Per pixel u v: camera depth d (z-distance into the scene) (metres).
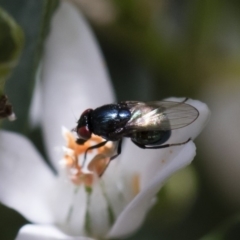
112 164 0.10
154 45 0.10
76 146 0.10
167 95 0.11
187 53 0.11
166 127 0.09
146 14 0.10
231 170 0.11
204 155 0.11
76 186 0.10
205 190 0.11
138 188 0.10
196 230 0.11
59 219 0.10
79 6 0.10
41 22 0.09
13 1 0.10
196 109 0.09
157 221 0.10
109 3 0.10
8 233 0.10
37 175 0.10
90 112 0.10
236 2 0.11
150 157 0.10
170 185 0.10
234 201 0.11
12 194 0.10
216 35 0.11
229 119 0.12
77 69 0.10
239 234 0.10
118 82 0.11
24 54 0.10
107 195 0.10
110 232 0.09
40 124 0.10
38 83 0.10
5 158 0.10
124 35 0.11
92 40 0.10
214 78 0.11
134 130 0.09
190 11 0.10
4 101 0.09
